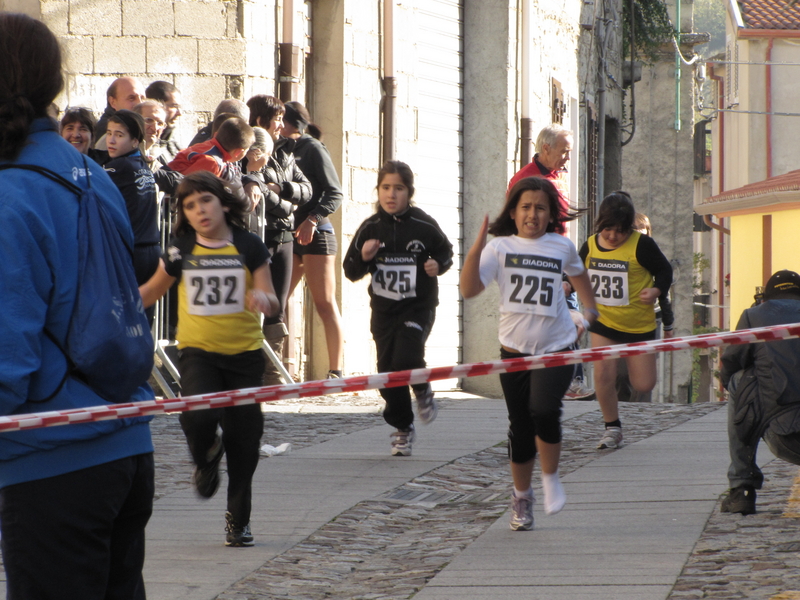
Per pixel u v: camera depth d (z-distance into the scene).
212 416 20.14
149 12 44.44
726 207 112.50
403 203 28.69
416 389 29.61
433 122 56.00
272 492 25.61
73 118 29.28
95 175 11.04
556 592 17.28
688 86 140.38
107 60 44.41
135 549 11.60
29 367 9.85
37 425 10.05
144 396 11.33
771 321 21.81
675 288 141.00
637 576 18.06
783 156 138.50
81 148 29.36
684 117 140.38
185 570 19.23
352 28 49.59
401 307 28.91
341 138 49.06
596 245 30.83
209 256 20.44
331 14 49.09
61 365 10.31
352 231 49.75
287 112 39.03
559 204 21.84
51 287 10.25
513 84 58.75
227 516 20.88
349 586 18.56
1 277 9.86
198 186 20.41
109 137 29.42
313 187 39.38
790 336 15.16
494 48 58.12
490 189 58.16
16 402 9.83
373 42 51.09
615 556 19.48
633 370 30.62
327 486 26.27
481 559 19.69
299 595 17.97
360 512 23.86
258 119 36.28
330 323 41.94
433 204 56.12
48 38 10.74
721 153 169.12
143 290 20.84
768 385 21.70
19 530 10.41
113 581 11.45
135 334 10.80
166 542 21.30
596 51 84.88
